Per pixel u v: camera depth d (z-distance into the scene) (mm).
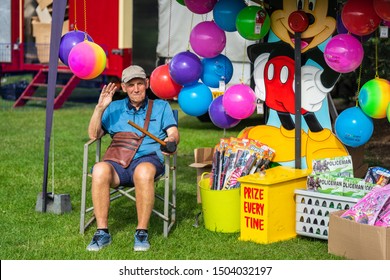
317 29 5434
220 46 5637
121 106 5281
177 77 5645
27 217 5738
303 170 5418
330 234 4766
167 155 5031
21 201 6242
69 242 5082
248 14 5422
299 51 5438
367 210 4605
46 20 14344
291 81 5578
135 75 5129
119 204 6129
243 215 5133
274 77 5633
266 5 5609
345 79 10195
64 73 14391
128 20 12875
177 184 6941
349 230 4609
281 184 5086
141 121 5207
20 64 14633
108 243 4969
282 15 5547
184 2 5816
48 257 4754
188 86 5770
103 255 4777
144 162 5035
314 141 5539
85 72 5262
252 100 5516
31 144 9461
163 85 5832
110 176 4977
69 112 13102
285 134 5621
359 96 5133
